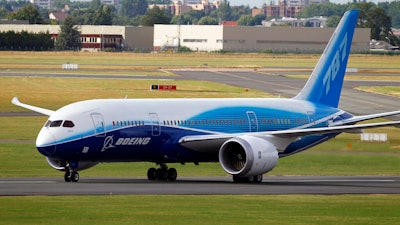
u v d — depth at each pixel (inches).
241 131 5275.6
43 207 3609.7
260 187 4653.1
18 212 3469.5
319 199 4099.4
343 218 3503.9
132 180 5078.7
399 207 3873.0
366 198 4185.5
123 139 4832.7
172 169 5162.4
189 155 5098.4
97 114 4783.5
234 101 5364.2
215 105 5251.0
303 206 3833.7
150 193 4173.2
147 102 5029.5
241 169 4928.6
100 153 4798.2
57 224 3213.6
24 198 3878.0
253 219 3427.7
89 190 4252.0
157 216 3444.9
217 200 3961.6
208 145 5064.0
